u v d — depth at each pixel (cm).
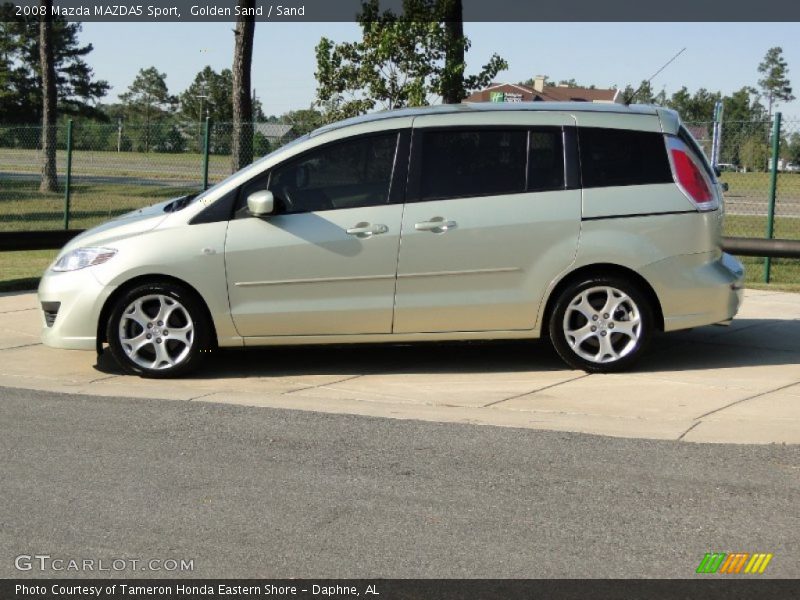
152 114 9406
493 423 628
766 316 973
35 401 686
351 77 1531
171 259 739
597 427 617
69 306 750
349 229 737
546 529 460
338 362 807
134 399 690
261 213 729
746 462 546
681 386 713
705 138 1346
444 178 743
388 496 501
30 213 2053
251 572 417
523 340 821
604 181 739
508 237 734
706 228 740
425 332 748
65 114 7019
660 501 492
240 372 777
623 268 741
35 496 504
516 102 782
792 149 1341
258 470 541
